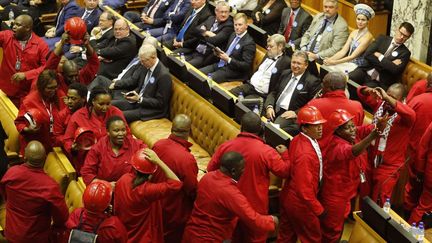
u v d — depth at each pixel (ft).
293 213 50.16
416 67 70.85
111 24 77.71
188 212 50.29
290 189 49.90
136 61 71.51
